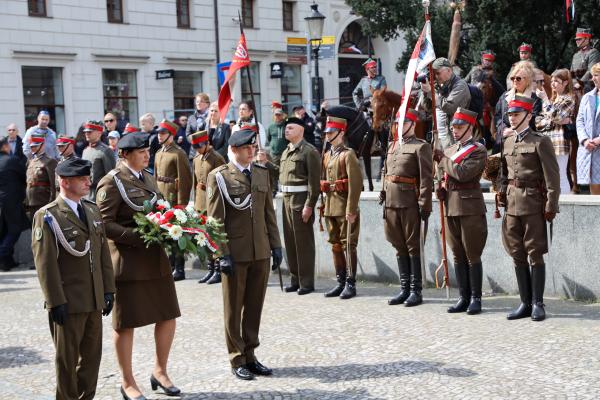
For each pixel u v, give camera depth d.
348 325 7.59
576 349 6.31
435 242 9.38
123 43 25.44
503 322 7.37
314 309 8.41
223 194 6.10
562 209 8.21
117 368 6.66
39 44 23.44
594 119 9.32
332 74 31.34
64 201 5.16
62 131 24.12
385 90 12.38
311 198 9.09
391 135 8.67
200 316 8.34
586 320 7.23
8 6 22.78
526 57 10.46
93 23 24.69
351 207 8.69
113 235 5.55
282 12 30.00
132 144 5.70
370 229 9.95
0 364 6.93
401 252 8.47
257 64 29.28
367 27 20.77
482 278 8.57
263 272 6.23
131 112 25.88
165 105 26.66
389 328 7.39
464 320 7.54
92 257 5.21
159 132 10.45
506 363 6.07
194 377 6.22
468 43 17.73
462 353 6.41
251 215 6.16
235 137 6.19
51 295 4.97
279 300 9.02
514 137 7.38
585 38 11.62
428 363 6.20
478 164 7.61
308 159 9.15
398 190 8.28
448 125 9.59
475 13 17.36
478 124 9.54
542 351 6.32
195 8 27.39
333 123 8.91
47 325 8.35
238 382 6.04
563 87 9.86
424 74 9.65
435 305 8.30
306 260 9.34
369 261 10.02
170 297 5.79
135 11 25.77
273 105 13.98
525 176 7.29
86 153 11.95
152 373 5.96
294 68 30.55
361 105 13.15
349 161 8.73
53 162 12.39
